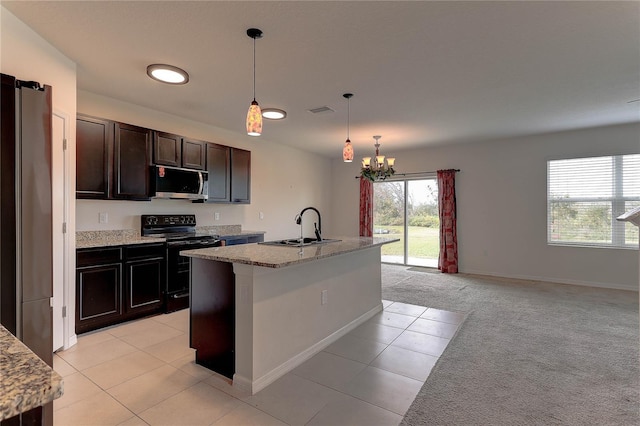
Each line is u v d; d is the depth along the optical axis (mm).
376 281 3832
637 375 2354
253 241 5059
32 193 1790
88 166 3291
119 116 3830
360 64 2881
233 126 4984
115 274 3281
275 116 4262
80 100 3512
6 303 1693
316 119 4523
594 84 3316
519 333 3162
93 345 2830
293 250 2701
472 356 2676
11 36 2174
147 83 3311
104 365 2479
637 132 4746
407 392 2150
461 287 5035
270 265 2004
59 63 2633
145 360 2570
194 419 1862
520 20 2227
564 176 5328
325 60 2805
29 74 2326
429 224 6715
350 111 4176
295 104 3912
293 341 2525
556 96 3654
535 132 5266
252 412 1934
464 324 3434
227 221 5234
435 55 2719
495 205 5867
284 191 6379
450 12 2135
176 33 2387
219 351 2367
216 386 2213
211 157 4676
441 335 3127
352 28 2320
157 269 3646
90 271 3090
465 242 6156
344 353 2750
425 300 4336
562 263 5316
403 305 4117
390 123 4727
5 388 517
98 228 3689
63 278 2703
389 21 2238
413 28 2324
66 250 2738
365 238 3912
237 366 2229
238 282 2238
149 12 2135
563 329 3262
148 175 3832
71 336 2799
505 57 2756
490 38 2457
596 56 2734
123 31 2359
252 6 2072
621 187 4906
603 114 4316
